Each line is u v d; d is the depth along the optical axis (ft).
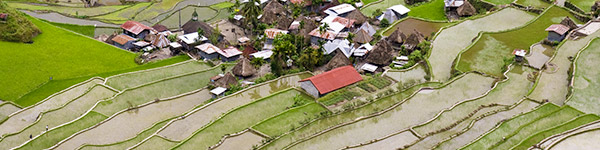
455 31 483.10
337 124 317.01
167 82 406.62
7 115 370.73
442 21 524.52
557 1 537.24
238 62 431.02
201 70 433.89
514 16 511.81
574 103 319.88
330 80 374.43
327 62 437.99
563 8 509.35
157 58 472.44
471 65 399.44
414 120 323.57
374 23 544.62
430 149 282.36
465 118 314.96
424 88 360.69
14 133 336.90
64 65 445.37
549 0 538.47
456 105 333.01
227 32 543.39
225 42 488.44
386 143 294.05
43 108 374.02
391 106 336.70
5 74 420.36
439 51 438.40
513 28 471.21
